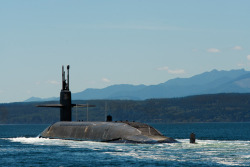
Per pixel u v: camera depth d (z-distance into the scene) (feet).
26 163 555.28
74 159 573.74
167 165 512.63
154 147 652.07
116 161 544.21
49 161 565.53
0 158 602.03
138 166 510.99
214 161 531.50
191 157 561.84
